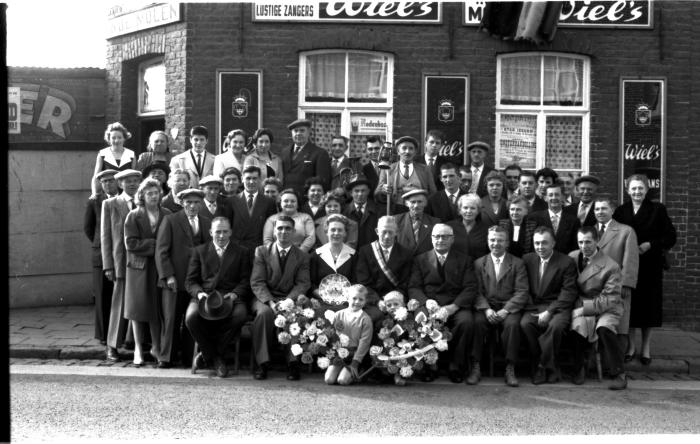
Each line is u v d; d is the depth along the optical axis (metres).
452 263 9.57
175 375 9.26
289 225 9.47
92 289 13.19
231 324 9.21
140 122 13.78
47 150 12.88
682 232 12.35
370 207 10.41
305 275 9.54
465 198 9.98
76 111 13.74
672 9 12.34
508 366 9.24
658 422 7.62
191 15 12.44
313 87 12.56
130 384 8.73
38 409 7.64
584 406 8.20
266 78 12.45
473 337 9.27
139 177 10.15
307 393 8.54
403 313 9.08
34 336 10.70
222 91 12.44
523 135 12.57
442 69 12.39
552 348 9.22
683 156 12.39
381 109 12.55
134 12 13.28
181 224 9.73
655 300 10.13
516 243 10.12
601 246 9.90
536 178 11.12
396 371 8.98
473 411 7.93
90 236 10.59
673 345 10.99
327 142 12.61
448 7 12.34
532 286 9.63
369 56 12.55
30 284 12.82
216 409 7.80
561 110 12.55
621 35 12.38
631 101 12.39
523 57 12.53
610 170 12.43
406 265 9.67
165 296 9.60
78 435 6.88
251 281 9.49
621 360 9.09
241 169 11.07
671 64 12.38
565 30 12.35
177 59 12.61
